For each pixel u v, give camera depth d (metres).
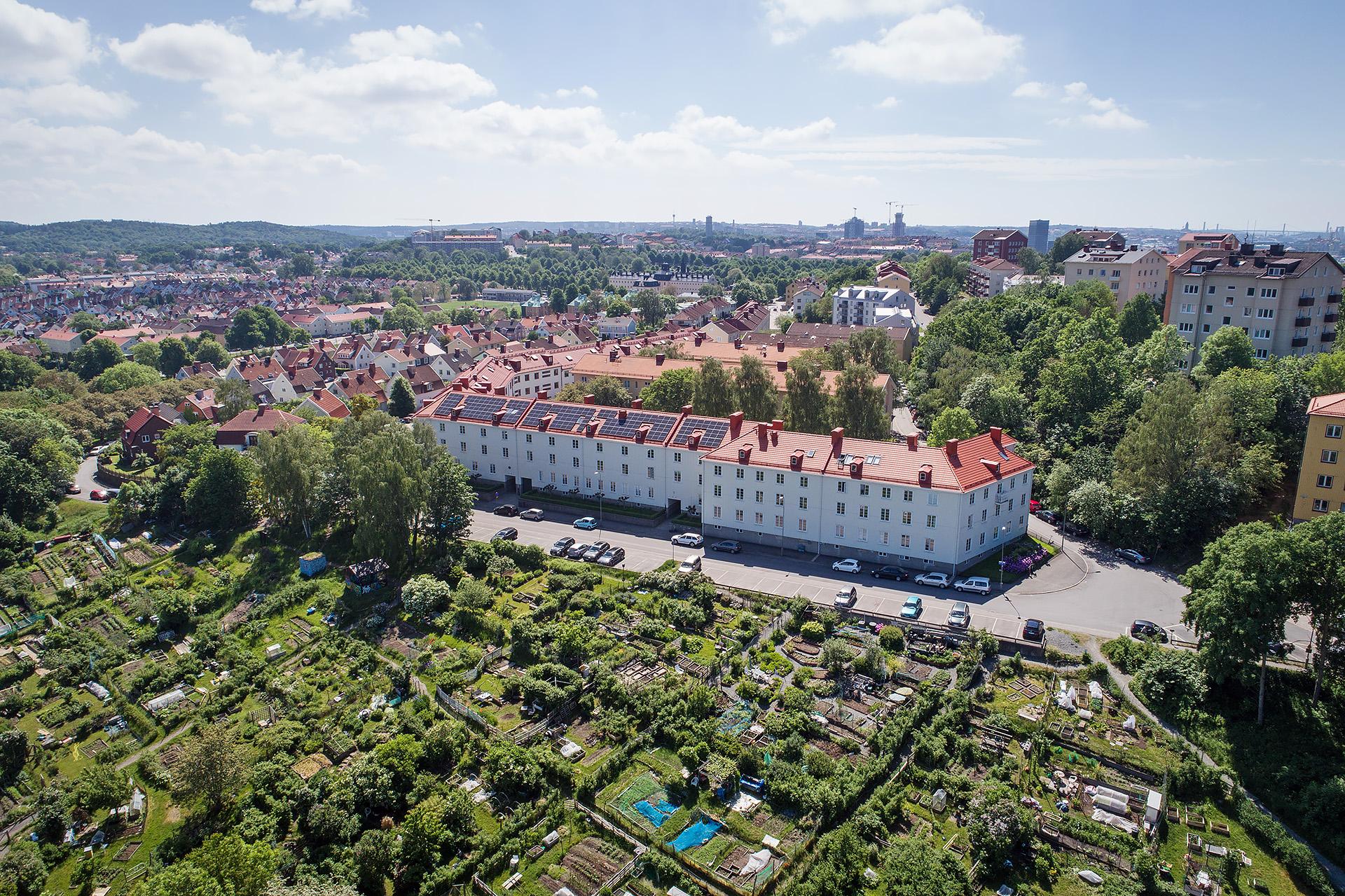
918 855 56.19
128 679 89.75
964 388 144.50
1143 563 101.88
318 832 62.97
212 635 96.44
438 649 90.62
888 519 101.81
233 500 127.88
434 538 115.94
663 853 59.91
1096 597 93.75
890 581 99.31
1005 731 71.06
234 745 71.12
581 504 128.50
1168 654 76.12
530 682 79.44
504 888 58.12
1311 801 61.25
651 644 88.81
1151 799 62.28
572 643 84.56
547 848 61.78
